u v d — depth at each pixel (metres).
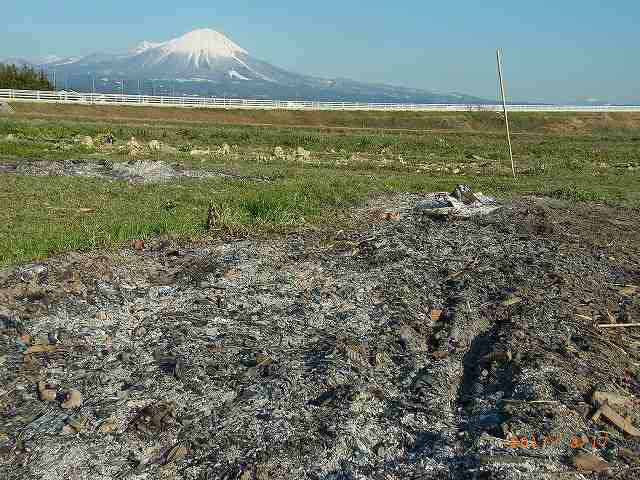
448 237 10.20
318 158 29.09
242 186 17.00
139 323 6.62
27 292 7.10
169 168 20.50
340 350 6.05
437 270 8.57
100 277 7.70
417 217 11.87
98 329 6.44
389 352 6.30
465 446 4.67
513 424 4.79
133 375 5.59
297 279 8.11
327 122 58.88
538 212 12.18
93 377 5.53
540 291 7.83
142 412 4.97
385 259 8.94
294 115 58.81
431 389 5.58
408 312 7.21
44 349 5.99
